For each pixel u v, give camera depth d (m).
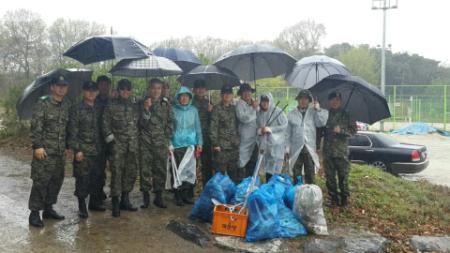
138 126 6.25
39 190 5.37
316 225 5.69
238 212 5.56
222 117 6.52
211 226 5.81
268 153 6.60
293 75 7.13
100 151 5.85
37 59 39.41
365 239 5.73
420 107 33.34
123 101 5.90
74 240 5.13
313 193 5.68
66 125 5.52
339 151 6.74
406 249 5.82
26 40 39.81
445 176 12.94
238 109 6.67
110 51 5.95
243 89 6.64
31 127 5.23
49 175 5.36
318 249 5.32
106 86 6.05
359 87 6.39
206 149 6.93
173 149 6.43
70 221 5.76
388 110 6.46
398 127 29.91
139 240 5.27
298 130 6.65
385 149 11.56
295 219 5.74
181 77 8.03
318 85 6.70
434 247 5.94
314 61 6.85
